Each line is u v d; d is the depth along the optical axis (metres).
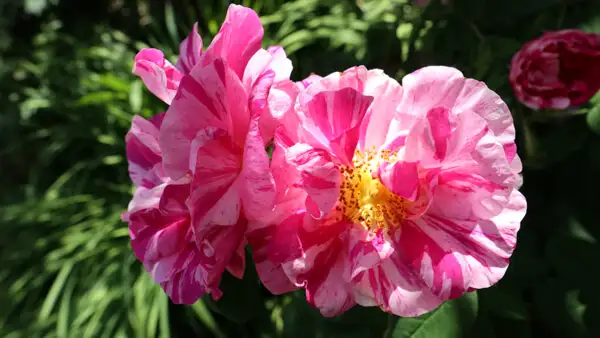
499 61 0.26
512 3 0.27
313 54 0.41
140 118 0.19
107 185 0.49
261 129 0.15
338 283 0.15
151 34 0.53
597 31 0.26
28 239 0.48
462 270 0.15
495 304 0.23
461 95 0.15
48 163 0.51
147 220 0.18
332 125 0.15
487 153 0.15
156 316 0.38
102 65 0.54
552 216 0.25
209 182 0.14
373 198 0.16
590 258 0.24
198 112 0.15
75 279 0.44
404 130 0.16
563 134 0.25
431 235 0.16
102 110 0.50
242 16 0.16
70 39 0.54
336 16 0.44
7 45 0.58
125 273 0.42
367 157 0.16
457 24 0.28
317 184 0.15
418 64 0.29
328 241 0.15
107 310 0.42
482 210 0.15
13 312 0.46
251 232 0.15
